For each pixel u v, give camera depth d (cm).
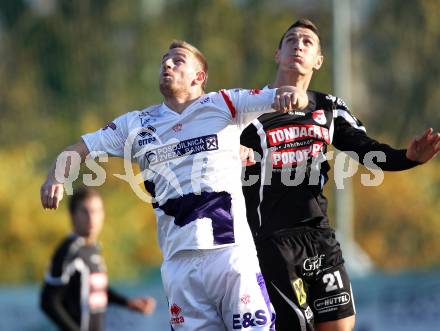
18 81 7644
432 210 6788
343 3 5406
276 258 2198
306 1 7644
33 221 6181
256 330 1934
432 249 6719
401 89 8162
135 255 6488
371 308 4028
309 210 2219
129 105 7588
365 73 8238
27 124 7438
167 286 1997
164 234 2003
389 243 6719
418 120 8050
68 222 6188
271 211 2212
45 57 7756
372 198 6744
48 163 7038
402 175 6819
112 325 4091
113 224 6297
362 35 8269
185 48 2033
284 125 2217
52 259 3073
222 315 1975
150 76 7688
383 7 8219
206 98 1994
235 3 7825
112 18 7806
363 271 5000
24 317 4128
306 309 2214
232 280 1936
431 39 8088
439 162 7256
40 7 8062
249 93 1964
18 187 6303
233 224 1955
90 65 7712
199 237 1934
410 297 4009
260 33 7600
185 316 1973
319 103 2262
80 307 3069
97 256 3147
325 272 2242
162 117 2003
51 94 7656
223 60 7500
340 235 5047
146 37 7781
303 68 2250
